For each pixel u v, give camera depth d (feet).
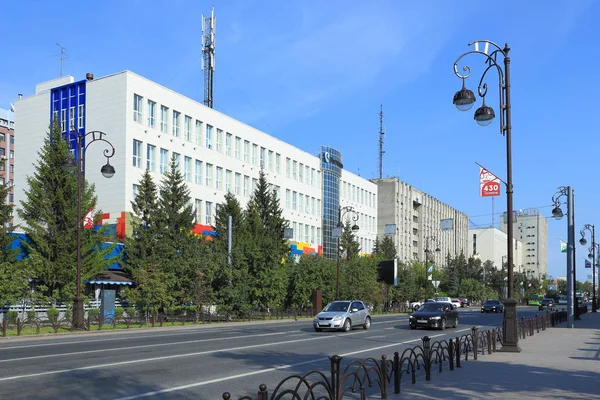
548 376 41.11
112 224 150.00
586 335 87.10
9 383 36.88
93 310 113.09
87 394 33.50
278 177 220.23
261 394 19.92
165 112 166.91
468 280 350.84
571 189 118.21
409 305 242.99
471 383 37.91
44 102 166.40
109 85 155.12
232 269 128.98
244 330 97.14
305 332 91.81
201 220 177.06
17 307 107.04
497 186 66.49
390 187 345.10
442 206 440.04
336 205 262.26
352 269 186.91
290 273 155.74
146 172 139.03
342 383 28.02
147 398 32.63
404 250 357.20
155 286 114.01
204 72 229.66
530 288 460.55
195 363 48.47
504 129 62.13
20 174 169.07
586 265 218.79
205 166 180.86
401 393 34.09
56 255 116.06
